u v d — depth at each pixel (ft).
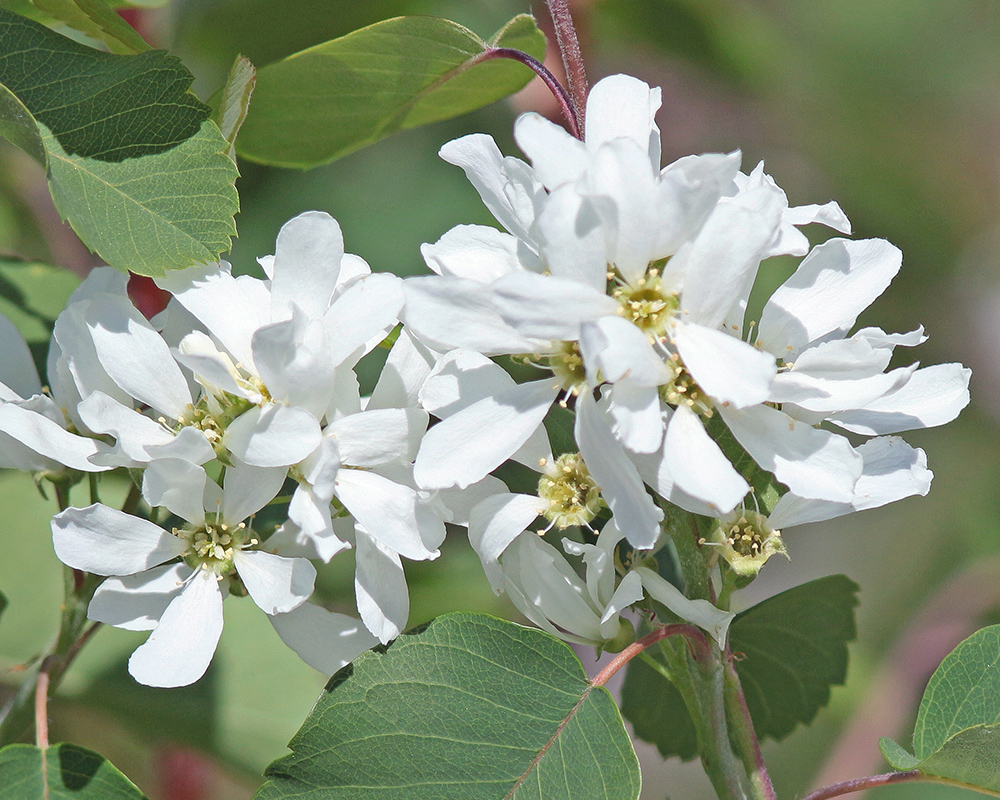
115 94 1.08
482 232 1.07
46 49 1.09
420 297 1.04
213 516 1.08
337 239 1.07
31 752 1.07
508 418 1.05
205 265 1.08
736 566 1.06
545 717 1.05
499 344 1.05
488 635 1.05
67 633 1.12
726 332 1.06
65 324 1.09
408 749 1.04
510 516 1.06
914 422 1.07
